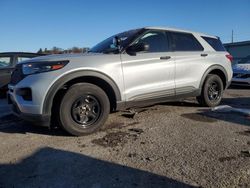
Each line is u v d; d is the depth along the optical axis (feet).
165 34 20.94
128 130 17.79
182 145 15.14
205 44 23.43
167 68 20.18
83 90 16.61
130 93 18.49
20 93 16.42
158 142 15.62
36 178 11.85
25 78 16.34
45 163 13.23
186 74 21.45
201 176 11.76
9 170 12.60
